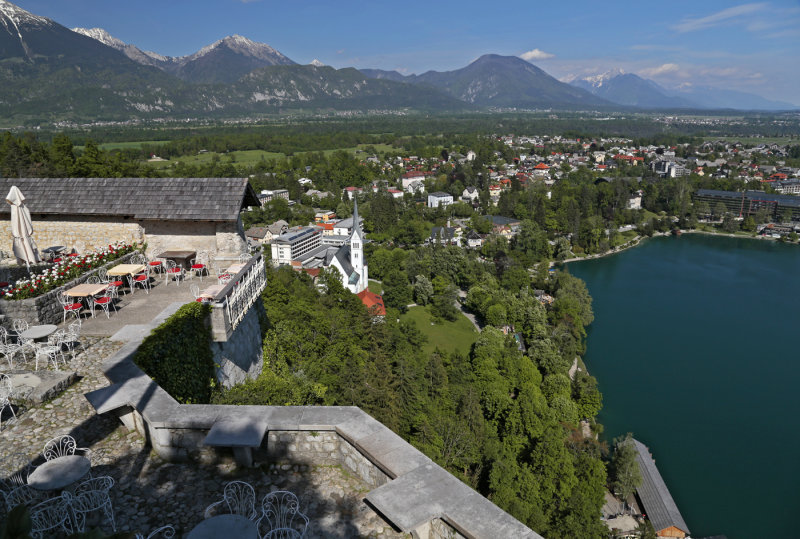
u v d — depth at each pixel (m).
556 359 79.25
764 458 59.69
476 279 130.25
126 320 20.47
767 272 140.62
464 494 9.71
